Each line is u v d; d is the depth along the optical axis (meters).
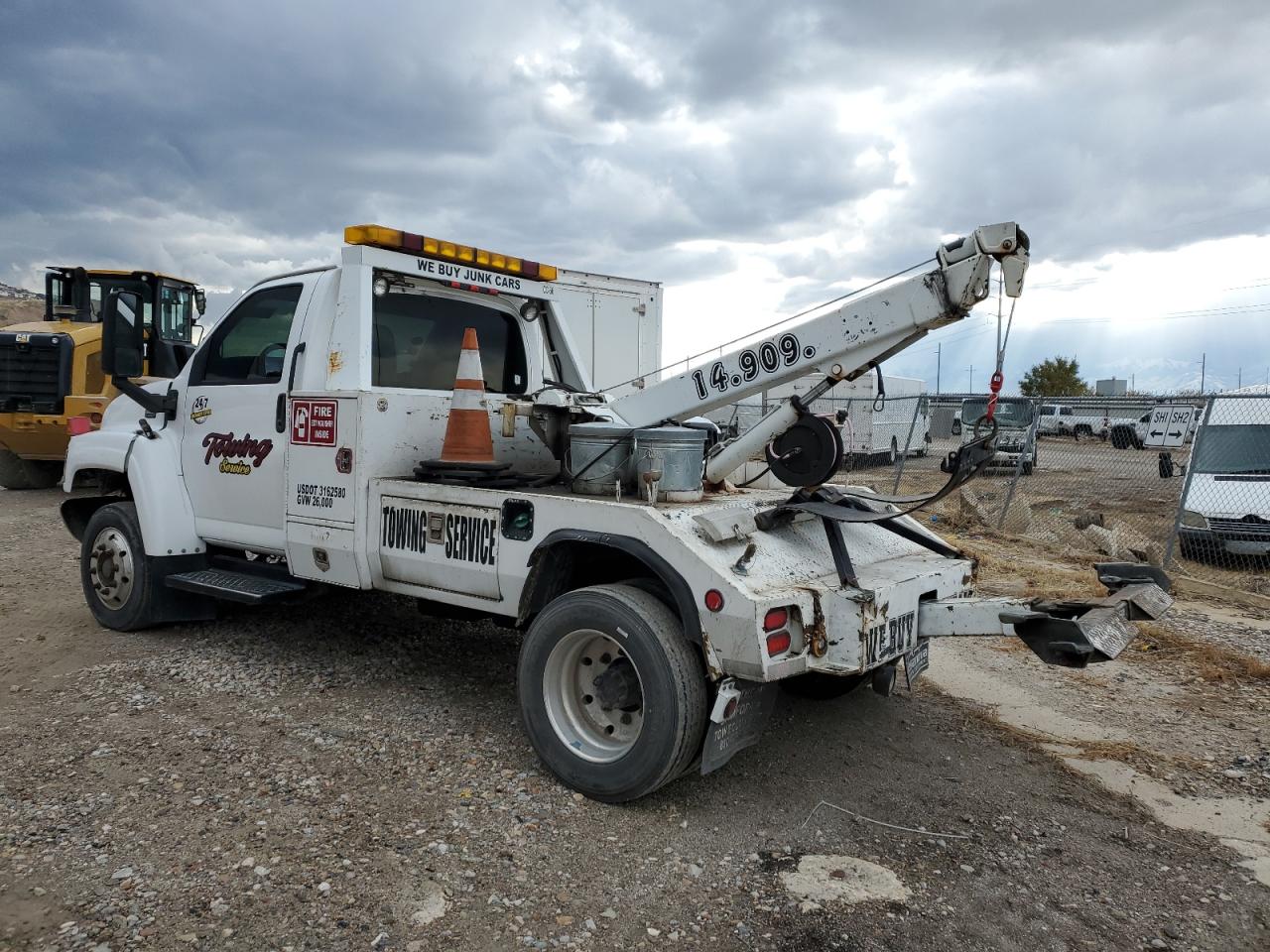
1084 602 3.66
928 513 12.70
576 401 4.65
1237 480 9.53
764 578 3.36
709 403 4.11
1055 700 5.02
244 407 5.02
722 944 2.63
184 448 5.44
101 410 12.07
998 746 4.30
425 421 4.62
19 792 3.43
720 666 3.25
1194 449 9.66
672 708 3.27
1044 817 3.55
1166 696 5.12
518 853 3.09
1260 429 10.04
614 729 3.60
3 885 2.79
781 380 3.89
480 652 5.49
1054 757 4.18
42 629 5.84
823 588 3.43
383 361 4.72
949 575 4.03
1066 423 25.70
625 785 3.38
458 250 4.87
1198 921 2.85
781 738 4.32
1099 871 3.14
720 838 3.27
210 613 5.82
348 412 4.37
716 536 3.39
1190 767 4.09
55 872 2.88
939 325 3.53
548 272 5.55
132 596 5.54
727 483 4.48
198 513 5.38
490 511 3.91
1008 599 3.71
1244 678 5.44
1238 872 3.16
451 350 5.13
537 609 3.85
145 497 5.32
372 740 4.03
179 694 4.58
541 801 3.49
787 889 2.94
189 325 14.20
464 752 3.93
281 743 3.97
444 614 4.70
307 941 2.56
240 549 5.28
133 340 5.29
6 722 4.17
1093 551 10.01
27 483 13.48
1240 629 6.83
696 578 3.27
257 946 2.53
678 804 3.53
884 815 3.52
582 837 3.23
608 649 3.66
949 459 3.49
